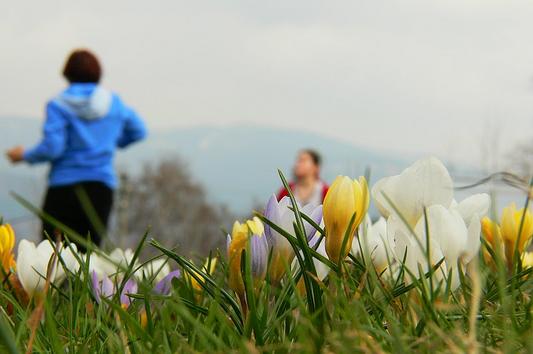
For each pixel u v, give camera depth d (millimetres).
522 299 2373
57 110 11547
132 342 1906
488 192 2303
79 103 11648
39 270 2744
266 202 2299
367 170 2297
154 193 103438
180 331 2480
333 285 2158
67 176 11656
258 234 2225
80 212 11711
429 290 2109
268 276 2090
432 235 2189
